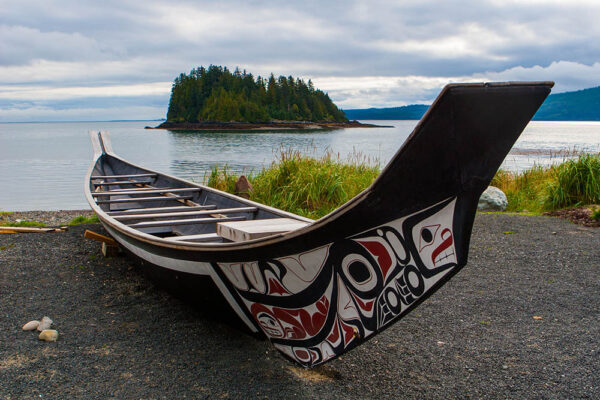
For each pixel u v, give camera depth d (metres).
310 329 3.03
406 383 3.10
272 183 9.52
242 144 46.59
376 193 2.43
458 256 2.82
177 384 2.98
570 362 3.32
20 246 6.12
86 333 3.67
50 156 32.47
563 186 9.26
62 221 9.61
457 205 2.71
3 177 20.02
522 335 3.79
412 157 2.35
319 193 8.93
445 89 2.16
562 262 5.76
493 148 2.55
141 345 3.52
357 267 2.72
